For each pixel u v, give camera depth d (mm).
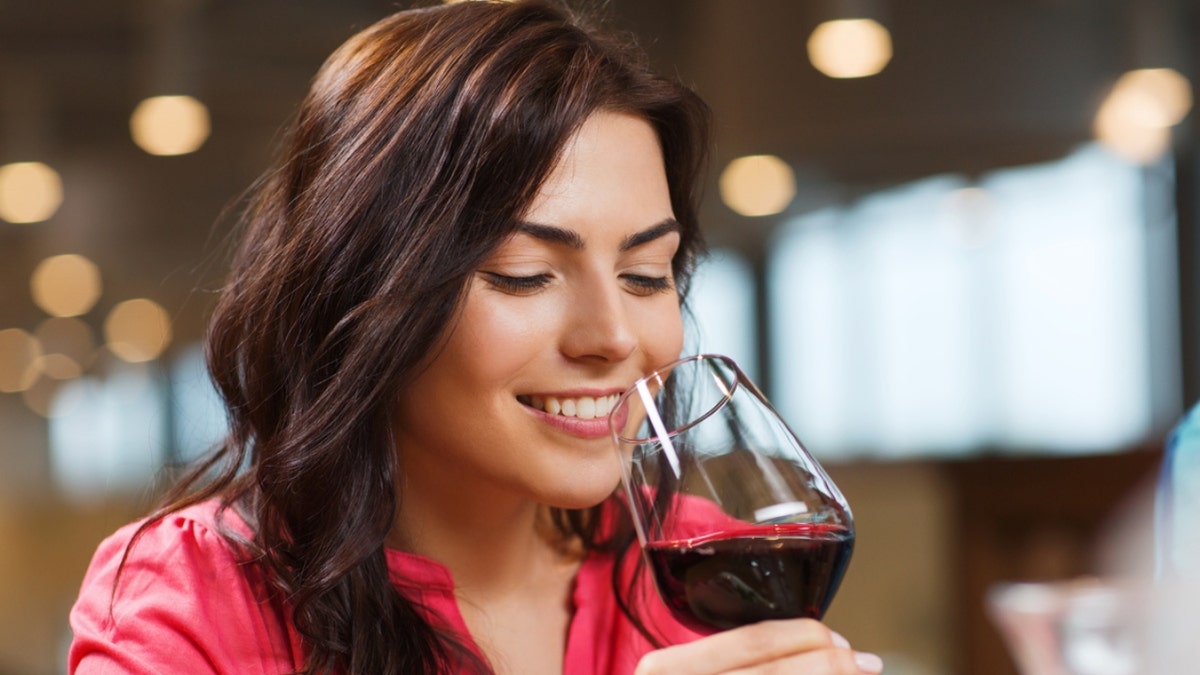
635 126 1262
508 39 1242
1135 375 9422
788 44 6680
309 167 1327
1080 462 3613
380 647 1230
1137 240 9258
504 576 1356
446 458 1241
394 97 1252
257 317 1344
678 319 1293
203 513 1326
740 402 1066
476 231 1177
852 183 9961
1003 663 3678
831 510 1052
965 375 10812
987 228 10195
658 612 1428
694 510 1048
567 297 1201
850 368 11586
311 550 1243
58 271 12688
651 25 6633
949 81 7234
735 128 7965
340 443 1223
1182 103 6559
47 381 16047
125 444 15852
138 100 7922
